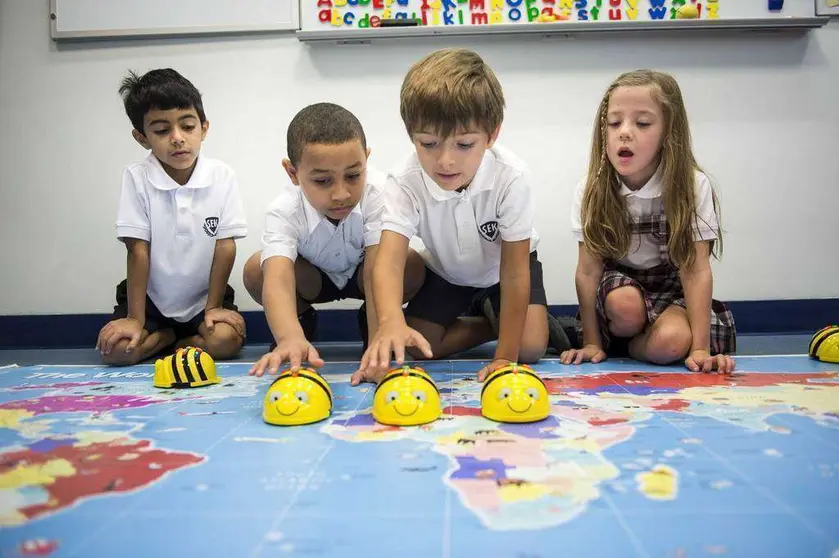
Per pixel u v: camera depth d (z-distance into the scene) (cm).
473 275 138
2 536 50
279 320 111
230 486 61
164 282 160
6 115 194
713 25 180
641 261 144
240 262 192
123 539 50
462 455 69
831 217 190
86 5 189
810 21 181
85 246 194
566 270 191
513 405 82
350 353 163
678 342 128
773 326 191
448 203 120
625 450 70
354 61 188
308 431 81
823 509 53
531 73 187
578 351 139
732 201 190
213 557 46
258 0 186
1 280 196
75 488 61
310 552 47
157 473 65
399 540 48
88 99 192
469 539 48
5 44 192
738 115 188
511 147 189
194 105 154
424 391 85
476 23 181
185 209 156
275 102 190
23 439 79
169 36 190
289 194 134
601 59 187
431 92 96
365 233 129
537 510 53
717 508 53
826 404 91
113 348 145
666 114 130
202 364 117
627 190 138
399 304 109
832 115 189
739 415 85
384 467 66
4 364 153
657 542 47
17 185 195
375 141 190
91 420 89
